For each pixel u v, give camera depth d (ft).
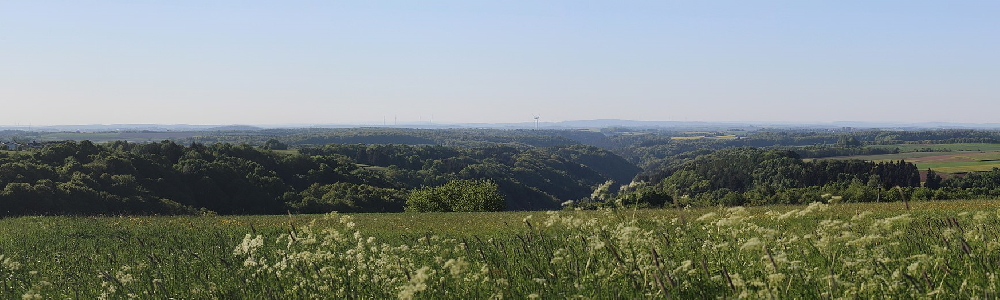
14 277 27.09
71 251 39.88
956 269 19.06
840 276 18.08
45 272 30.42
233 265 25.91
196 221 79.00
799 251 21.83
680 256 22.66
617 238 22.63
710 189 319.47
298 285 21.61
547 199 469.98
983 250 19.90
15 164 197.16
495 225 61.52
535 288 19.65
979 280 17.52
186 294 22.84
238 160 293.02
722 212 29.58
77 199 186.80
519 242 29.32
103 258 34.65
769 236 19.21
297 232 28.22
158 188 226.99
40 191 179.63
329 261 24.53
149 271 27.40
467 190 231.91
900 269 18.52
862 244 20.54
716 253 22.44
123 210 195.31
